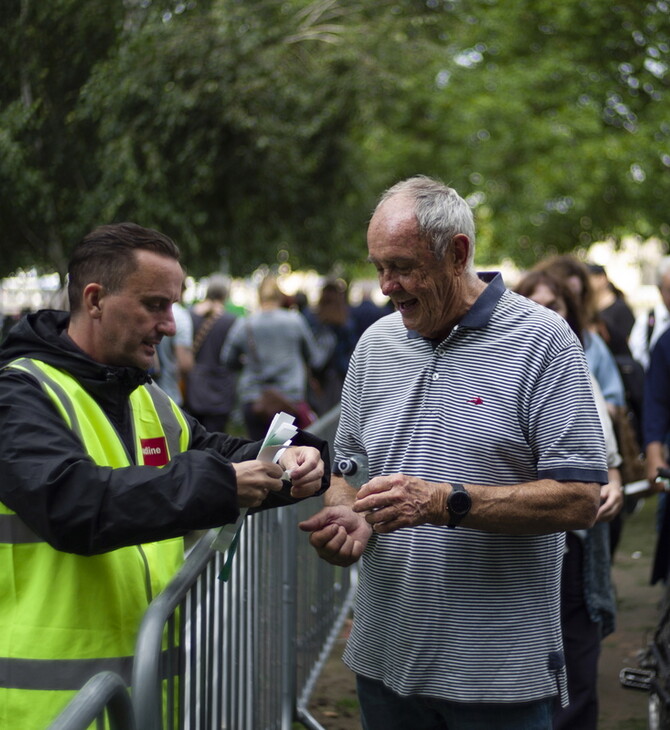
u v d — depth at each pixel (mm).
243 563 3025
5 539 2025
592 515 2316
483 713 2402
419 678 2420
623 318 7039
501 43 17156
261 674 3359
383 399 2539
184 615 2195
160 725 1950
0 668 2016
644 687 3924
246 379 7922
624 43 17531
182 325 6996
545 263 4207
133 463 2201
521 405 2357
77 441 1997
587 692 3584
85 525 1901
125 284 2094
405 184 2412
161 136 9961
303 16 11633
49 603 2025
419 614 2414
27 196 9219
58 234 9906
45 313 2215
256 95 10523
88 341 2146
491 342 2395
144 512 1915
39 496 1897
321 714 4312
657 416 4660
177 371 7039
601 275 7051
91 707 1496
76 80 9594
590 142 16141
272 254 11680
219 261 11367
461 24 16438
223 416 8164
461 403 2393
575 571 3586
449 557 2391
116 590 2096
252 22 10547
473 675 2379
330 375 10062
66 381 2096
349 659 2594
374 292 15430
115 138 9727
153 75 9773
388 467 2486
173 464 1979
